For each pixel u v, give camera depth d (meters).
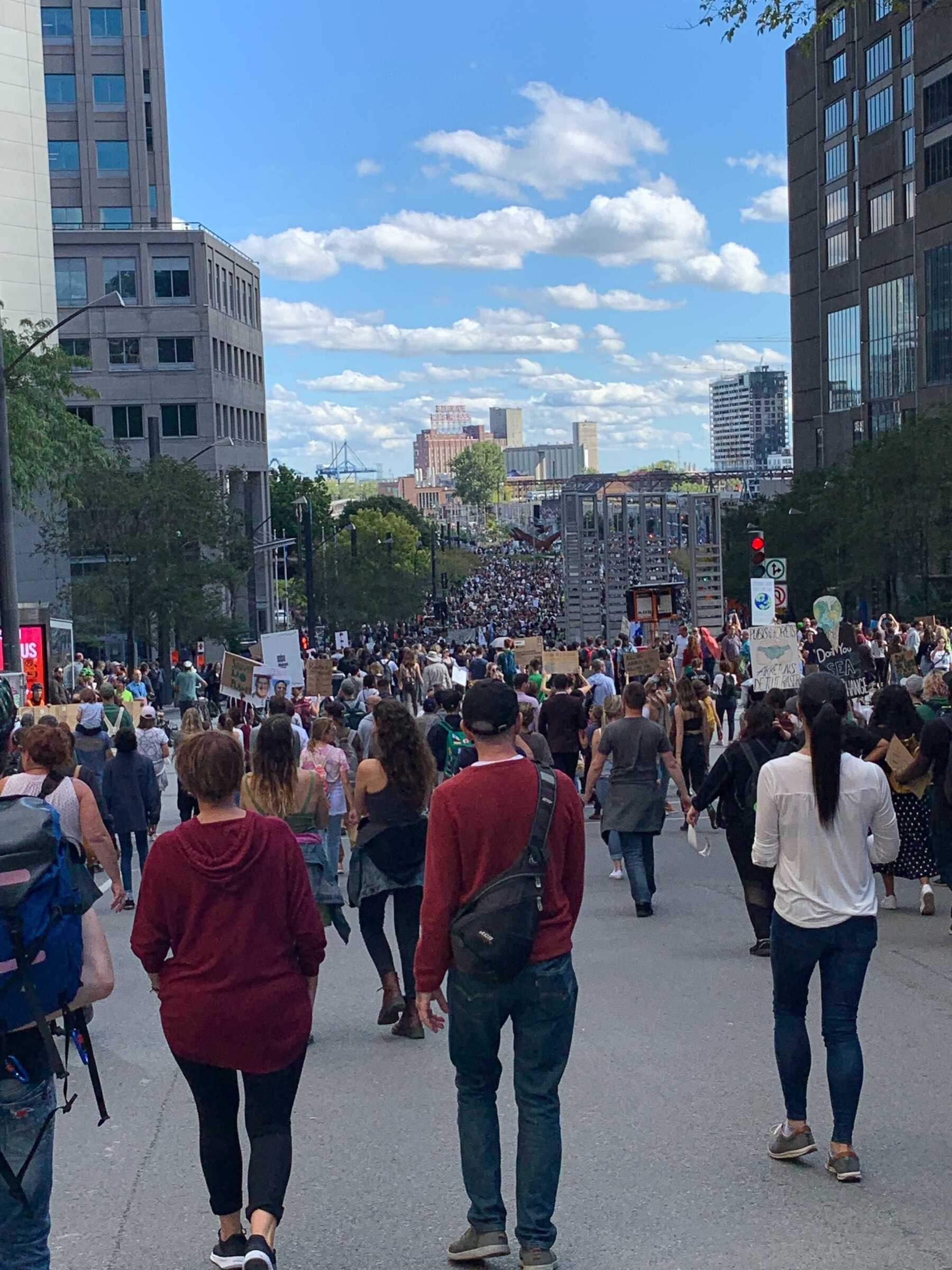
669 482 73.88
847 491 62.00
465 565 155.62
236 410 93.38
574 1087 7.23
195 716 14.62
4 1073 4.18
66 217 91.69
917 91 82.25
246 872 4.90
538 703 24.55
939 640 35.50
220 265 90.25
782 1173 5.94
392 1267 5.13
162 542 53.72
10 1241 4.28
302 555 105.62
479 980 4.93
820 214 104.62
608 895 13.12
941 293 81.19
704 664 33.44
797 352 111.38
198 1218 5.72
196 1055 4.89
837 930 5.85
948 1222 5.39
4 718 6.98
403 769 8.38
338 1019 8.98
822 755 5.85
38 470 42.50
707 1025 8.36
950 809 10.42
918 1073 7.29
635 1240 5.30
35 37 64.44
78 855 4.43
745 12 17.38
